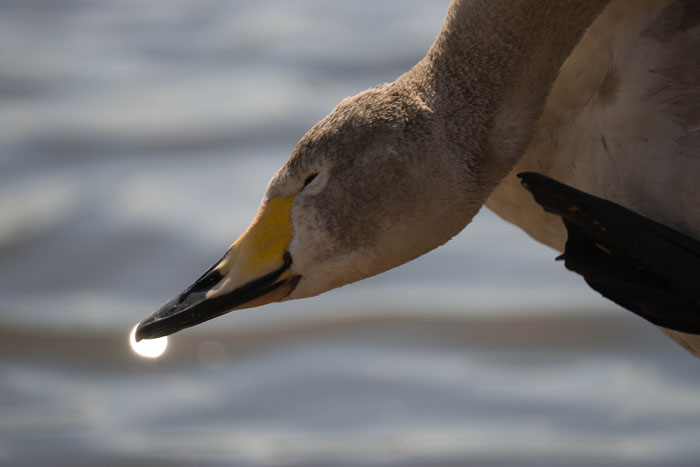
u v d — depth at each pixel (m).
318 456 9.19
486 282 11.80
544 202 4.73
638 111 4.78
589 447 9.23
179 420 9.90
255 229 4.99
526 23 4.75
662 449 9.20
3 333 11.22
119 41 18.38
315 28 18.33
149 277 12.05
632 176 4.82
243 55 17.47
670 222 4.79
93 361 10.88
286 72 16.67
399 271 12.07
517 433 9.51
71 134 14.77
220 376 10.57
